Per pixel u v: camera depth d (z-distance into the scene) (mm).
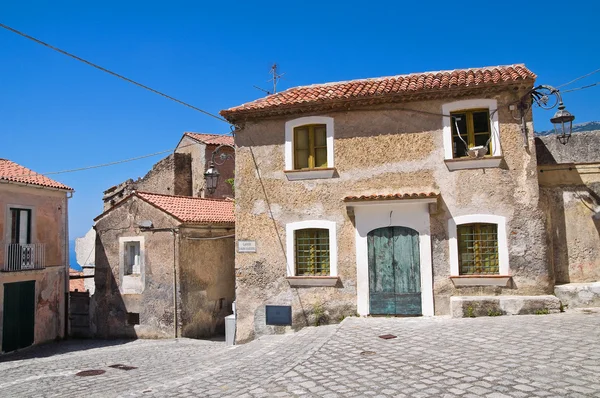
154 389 7973
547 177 12375
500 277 11836
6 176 18234
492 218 12070
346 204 12750
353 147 13094
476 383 6617
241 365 9188
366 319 12227
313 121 13398
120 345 17188
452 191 12375
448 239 12305
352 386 6918
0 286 17422
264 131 13781
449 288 12227
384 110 12977
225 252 19641
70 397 8336
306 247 13375
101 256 19500
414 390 6535
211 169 15266
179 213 18328
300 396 6664
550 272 11961
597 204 12086
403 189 12664
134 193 18828
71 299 20547
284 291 13266
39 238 19469
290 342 11133
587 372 6766
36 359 15516
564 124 11586
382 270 12641
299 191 13367
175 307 17484
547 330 9469
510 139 12117
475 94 12344
